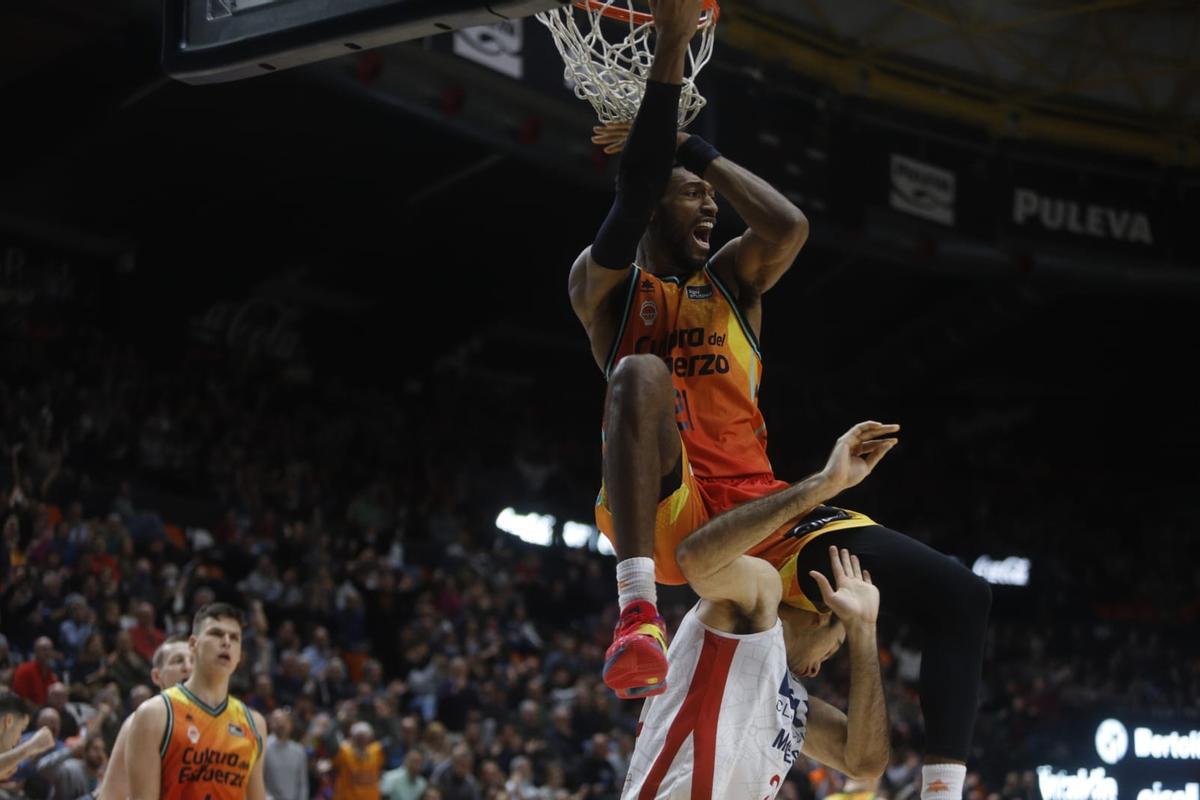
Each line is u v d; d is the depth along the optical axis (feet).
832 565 9.77
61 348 53.72
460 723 40.32
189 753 17.19
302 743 34.37
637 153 9.68
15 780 26.55
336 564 48.37
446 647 44.50
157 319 61.93
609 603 57.06
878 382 80.23
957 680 9.41
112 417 51.13
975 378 84.69
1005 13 67.62
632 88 11.33
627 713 46.91
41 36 49.98
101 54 50.39
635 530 9.11
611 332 10.64
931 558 9.75
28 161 54.34
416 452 63.87
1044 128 70.03
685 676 9.80
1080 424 88.48
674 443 9.53
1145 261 69.97
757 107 58.95
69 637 34.78
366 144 57.77
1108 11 69.00
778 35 62.95
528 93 52.11
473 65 50.39
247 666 37.06
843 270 70.59
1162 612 75.25
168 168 57.52
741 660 9.71
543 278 69.97
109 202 59.11
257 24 9.95
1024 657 65.72
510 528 64.54
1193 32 70.18
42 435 46.68
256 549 46.44
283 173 59.21
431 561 55.11
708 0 11.56
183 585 39.42
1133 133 71.67
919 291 73.67
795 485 8.93
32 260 59.82
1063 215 69.05
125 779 17.19
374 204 61.98
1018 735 56.24
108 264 61.87
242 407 59.16
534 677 44.57
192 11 10.41
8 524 38.04
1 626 34.45
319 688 38.04
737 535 8.94
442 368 72.64
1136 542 81.51
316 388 63.82
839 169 61.93
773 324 75.92
